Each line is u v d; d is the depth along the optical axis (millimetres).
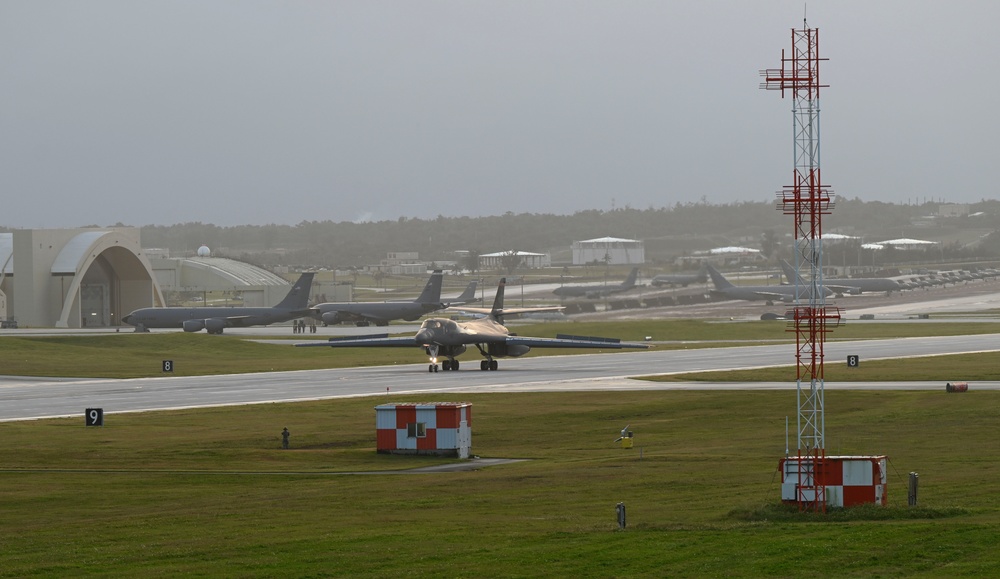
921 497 79375
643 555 59156
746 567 56250
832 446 116125
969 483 86938
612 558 58656
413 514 77625
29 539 68688
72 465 110312
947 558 57031
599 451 118875
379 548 62656
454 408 116125
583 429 137500
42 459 114250
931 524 65750
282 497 88188
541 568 56656
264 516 77562
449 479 97938
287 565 58344
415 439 117562
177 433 134625
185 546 64625
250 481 99500
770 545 61000
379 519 75250
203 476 102688
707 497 83000
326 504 83500
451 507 80938
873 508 71250
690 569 56031
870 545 60250
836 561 57000
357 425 141000
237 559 60312
